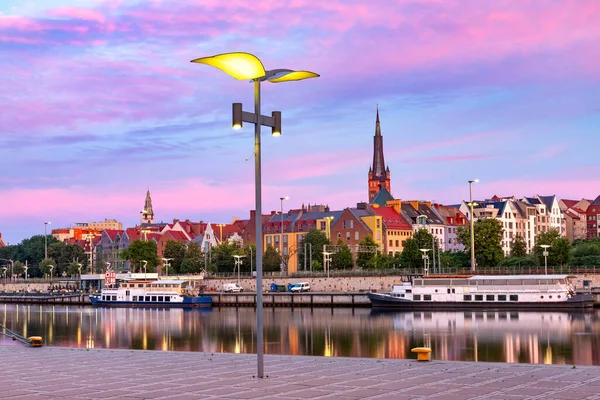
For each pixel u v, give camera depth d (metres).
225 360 49.72
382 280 172.62
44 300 192.62
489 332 92.50
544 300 129.50
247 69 36.28
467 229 191.12
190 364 47.84
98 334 102.94
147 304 168.50
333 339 89.19
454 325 103.31
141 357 52.69
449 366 44.12
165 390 37.00
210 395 35.19
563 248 181.12
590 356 69.12
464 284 135.00
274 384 38.19
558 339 83.38
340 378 39.91
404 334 92.69
